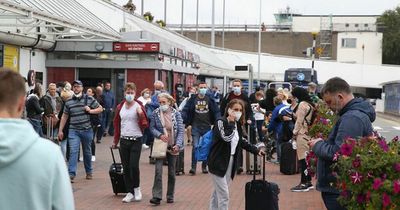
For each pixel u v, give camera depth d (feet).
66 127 39.65
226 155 25.76
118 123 32.99
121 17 100.27
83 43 74.59
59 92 51.57
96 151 57.36
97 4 95.40
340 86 17.62
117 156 53.83
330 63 228.02
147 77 75.31
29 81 54.70
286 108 45.21
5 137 9.21
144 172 44.78
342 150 16.37
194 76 106.01
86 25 59.16
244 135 27.02
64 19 51.78
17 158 9.25
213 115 44.01
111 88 76.23
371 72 231.30
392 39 297.12
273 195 24.53
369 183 15.78
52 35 71.97
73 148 39.09
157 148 31.68
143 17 121.39
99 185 37.99
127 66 75.25
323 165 17.94
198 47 148.56
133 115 32.22
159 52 74.79
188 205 32.12
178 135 32.40
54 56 74.95
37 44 68.28
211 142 25.81
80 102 39.42
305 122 36.09
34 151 9.39
